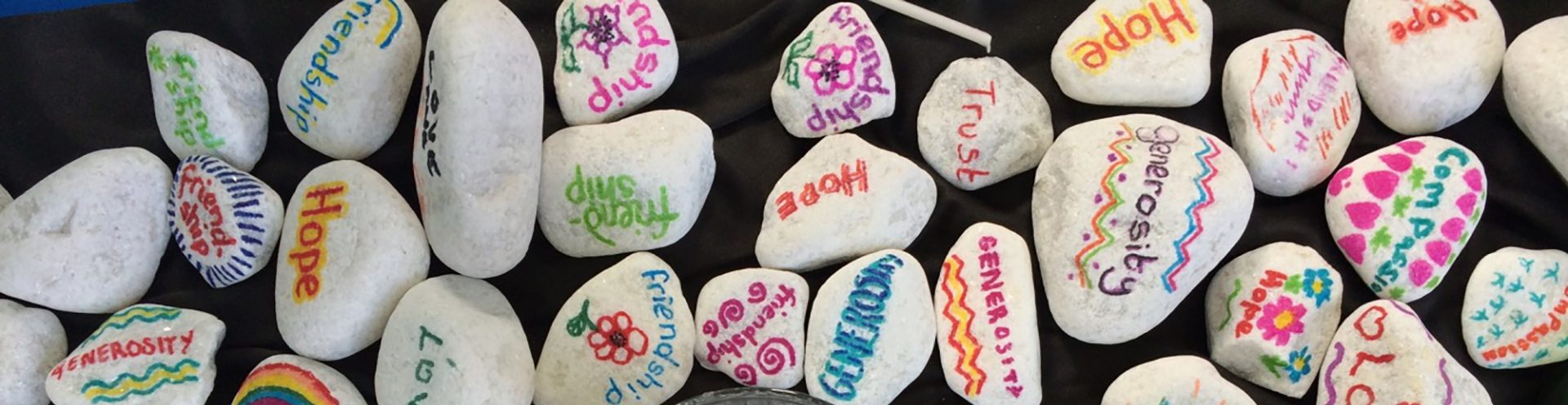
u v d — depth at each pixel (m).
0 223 0.58
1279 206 0.58
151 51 0.57
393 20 0.56
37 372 0.59
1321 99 0.56
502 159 0.51
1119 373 0.59
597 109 0.57
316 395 0.57
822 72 0.57
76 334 0.60
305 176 0.59
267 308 0.60
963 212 0.59
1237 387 0.57
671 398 0.59
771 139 0.60
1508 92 0.56
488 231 0.51
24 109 0.60
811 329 0.58
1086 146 0.55
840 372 0.58
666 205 0.57
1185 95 0.56
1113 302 0.55
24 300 0.58
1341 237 0.56
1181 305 0.59
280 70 0.60
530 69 0.52
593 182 0.56
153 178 0.59
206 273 0.58
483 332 0.54
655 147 0.56
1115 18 0.56
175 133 0.58
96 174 0.57
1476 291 0.58
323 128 0.57
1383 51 0.56
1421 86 0.55
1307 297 0.56
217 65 0.57
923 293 0.58
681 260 0.60
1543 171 0.58
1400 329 0.55
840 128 0.58
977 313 0.57
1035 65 0.59
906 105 0.59
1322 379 0.57
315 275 0.56
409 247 0.56
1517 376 0.59
